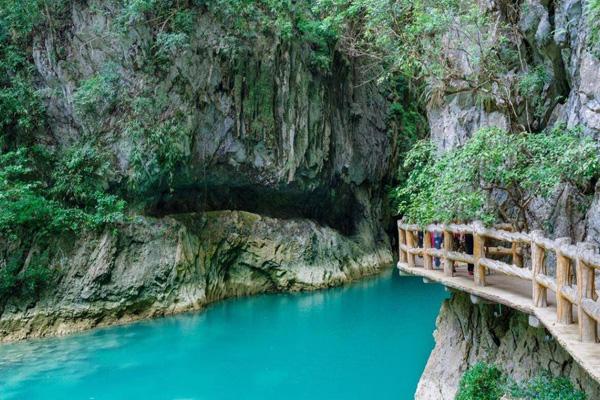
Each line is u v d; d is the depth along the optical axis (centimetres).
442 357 916
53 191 1541
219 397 1016
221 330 1438
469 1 1312
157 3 1655
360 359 1213
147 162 1606
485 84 1280
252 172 1891
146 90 1625
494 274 888
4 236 1402
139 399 998
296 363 1191
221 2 1733
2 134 1533
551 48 1155
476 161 924
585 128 938
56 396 1015
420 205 977
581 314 518
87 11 1627
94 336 1378
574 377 662
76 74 1603
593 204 902
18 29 1567
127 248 1547
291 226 2016
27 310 1382
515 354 776
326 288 1966
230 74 1788
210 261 1780
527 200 960
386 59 1847
